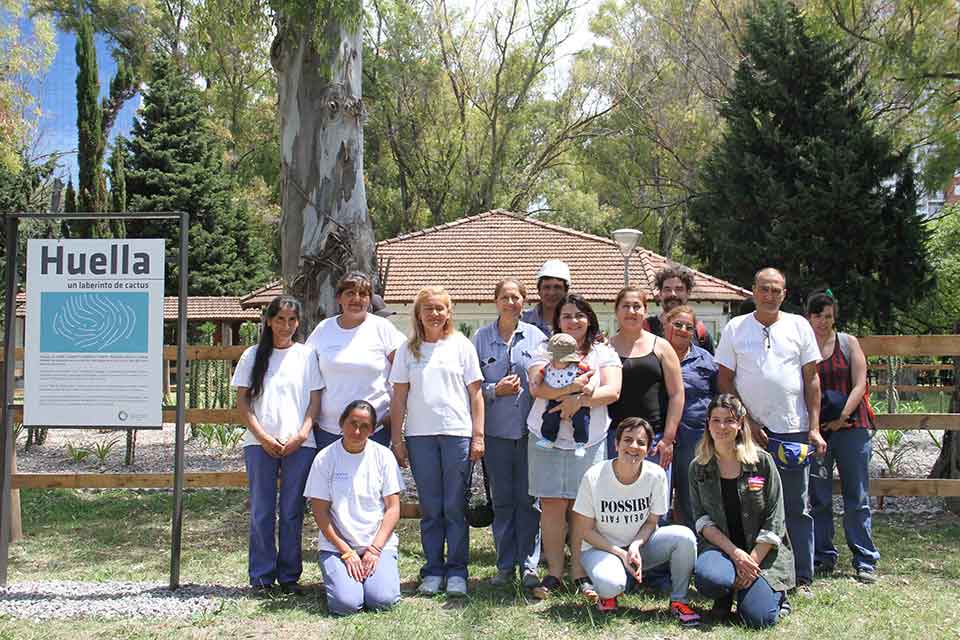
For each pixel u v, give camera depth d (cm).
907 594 557
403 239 2333
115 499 947
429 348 555
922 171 1678
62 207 2675
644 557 518
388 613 512
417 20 3441
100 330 557
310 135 873
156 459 1259
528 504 571
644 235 3859
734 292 2088
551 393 530
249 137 3578
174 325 3155
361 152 894
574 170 4003
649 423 552
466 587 552
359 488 536
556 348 525
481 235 2327
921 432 1567
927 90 1597
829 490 613
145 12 3647
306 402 557
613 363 547
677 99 3334
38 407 557
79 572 634
